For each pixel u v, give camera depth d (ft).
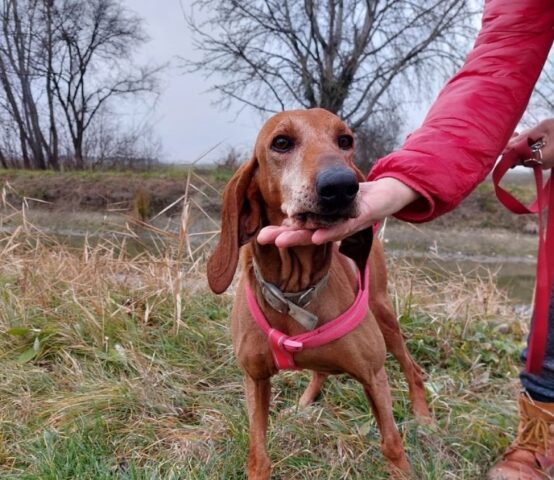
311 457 2.22
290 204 1.59
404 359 2.68
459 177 1.65
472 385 3.03
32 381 2.69
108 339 3.02
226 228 1.96
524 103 1.78
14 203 10.87
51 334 3.06
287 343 1.87
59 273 3.78
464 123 1.69
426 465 2.12
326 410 2.60
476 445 2.34
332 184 1.42
